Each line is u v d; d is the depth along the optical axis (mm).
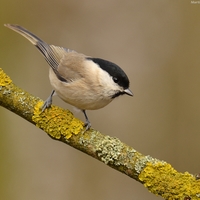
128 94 8148
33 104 6945
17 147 11445
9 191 10992
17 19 12289
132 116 12062
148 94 12188
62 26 12469
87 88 7770
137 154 6359
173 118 11961
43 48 8695
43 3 12438
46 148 11688
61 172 11516
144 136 11930
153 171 6121
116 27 12602
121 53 12375
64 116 6879
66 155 11680
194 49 12164
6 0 12258
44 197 11180
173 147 11766
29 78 12242
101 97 7949
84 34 12469
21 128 11617
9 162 11219
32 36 8844
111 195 11367
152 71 12281
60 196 11258
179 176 6020
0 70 7184
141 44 12477
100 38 12469
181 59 12211
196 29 12258
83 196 11328
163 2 12594
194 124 11742
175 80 12156
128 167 6270
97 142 6578
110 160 6371
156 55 12367
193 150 11594
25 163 11398
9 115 11586
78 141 6680
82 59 8242
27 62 12305
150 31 12539
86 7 12570
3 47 12164
